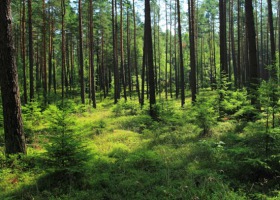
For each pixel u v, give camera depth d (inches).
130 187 264.5
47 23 1264.8
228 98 603.8
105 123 619.5
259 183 249.4
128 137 486.6
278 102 271.9
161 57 2198.6
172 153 362.3
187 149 374.0
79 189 271.4
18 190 271.3
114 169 315.3
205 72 2358.5
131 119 661.3
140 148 404.8
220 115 558.6
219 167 290.7
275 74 310.7
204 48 2527.1
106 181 277.9
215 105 576.1
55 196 254.8
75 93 1706.4
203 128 478.3
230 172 277.7
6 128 351.9
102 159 344.2
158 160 325.7
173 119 541.3
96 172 305.7
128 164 327.9
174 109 700.0
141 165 325.7
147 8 653.9
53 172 287.1
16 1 1159.0
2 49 343.9
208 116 451.8
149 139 461.7
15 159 338.0
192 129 495.2
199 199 225.6
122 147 412.8
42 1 1163.3
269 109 275.3
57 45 2094.0
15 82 353.1
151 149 396.2
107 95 1782.7
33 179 296.4
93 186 271.7
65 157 282.4
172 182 264.2
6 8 343.3
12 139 350.6
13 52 351.3
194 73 839.7
